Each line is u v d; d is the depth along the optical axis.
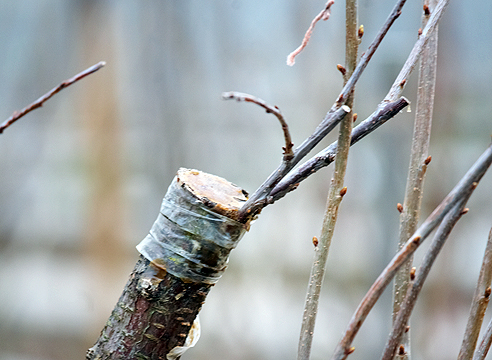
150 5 3.58
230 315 3.58
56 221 4.75
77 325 3.80
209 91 4.05
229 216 1.12
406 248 1.08
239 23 4.07
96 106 3.62
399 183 3.01
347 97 1.10
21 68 4.33
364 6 2.80
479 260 3.34
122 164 3.65
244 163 4.29
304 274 3.77
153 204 3.81
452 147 2.92
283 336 3.48
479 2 3.08
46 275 4.41
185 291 1.13
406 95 2.83
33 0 4.01
